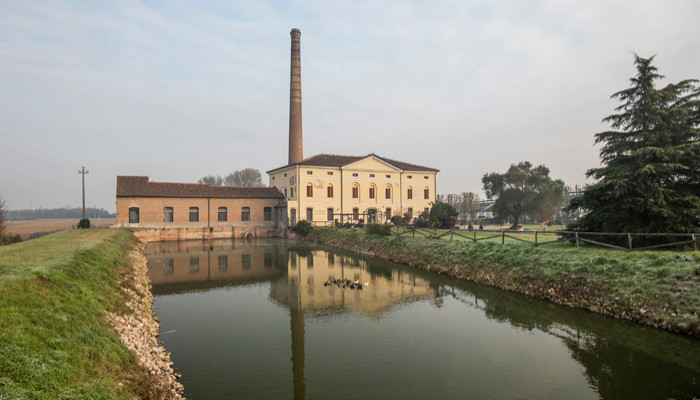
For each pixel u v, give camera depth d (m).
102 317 9.82
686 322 11.63
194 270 26.17
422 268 25.67
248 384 9.53
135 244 35.31
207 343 12.45
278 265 28.17
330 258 31.78
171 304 17.41
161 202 48.56
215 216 51.97
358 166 54.78
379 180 56.06
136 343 10.07
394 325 14.24
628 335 12.33
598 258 16.27
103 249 20.19
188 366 10.61
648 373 9.88
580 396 8.87
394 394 9.04
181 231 48.53
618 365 10.39
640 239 17.58
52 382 5.61
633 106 19.56
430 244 28.05
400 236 33.31
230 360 11.06
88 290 11.12
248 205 54.25
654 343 11.61
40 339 6.59
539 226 54.38
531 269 18.50
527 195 50.44
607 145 20.69
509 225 58.25
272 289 20.34
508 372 10.20
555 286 16.61
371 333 13.38
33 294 8.38
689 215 16.50
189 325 14.31
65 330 7.42
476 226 53.84
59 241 22.66
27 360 5.71
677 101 19.11
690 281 12.55
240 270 26.14
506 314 15.26
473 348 11.91
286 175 55.69
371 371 10.31
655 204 17.06
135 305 14.00
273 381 9.70
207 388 9.30
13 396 4.84
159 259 31.33
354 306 16.89
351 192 54.44
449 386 9.43
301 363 10.85
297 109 59.59
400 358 11.20
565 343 12.09
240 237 52.53
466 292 18.97
